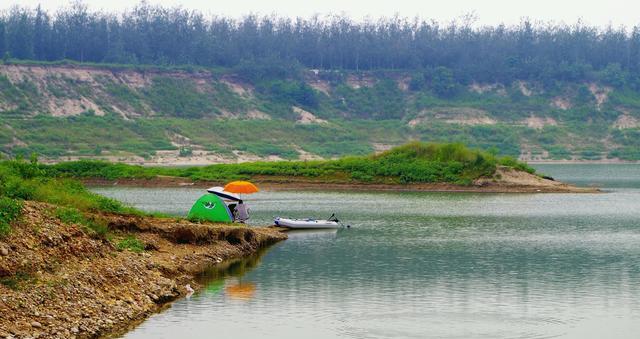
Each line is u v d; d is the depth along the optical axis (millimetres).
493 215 67062
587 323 29688
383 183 97375
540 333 28312
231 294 33375
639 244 49688
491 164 97875
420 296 33750
